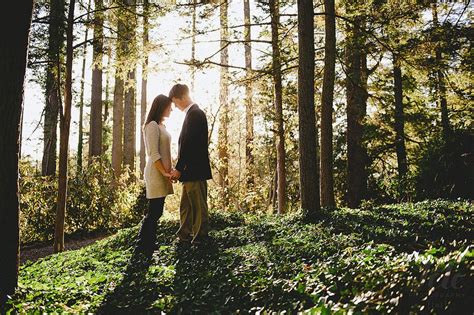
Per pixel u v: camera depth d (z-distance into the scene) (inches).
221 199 804.6
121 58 540.1
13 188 202.7
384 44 557.9
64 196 450.3
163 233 397.7
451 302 114.4
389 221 338.6
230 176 896.3
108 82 1421.0
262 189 954.7
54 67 525.3
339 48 659.4
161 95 286.8
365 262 195.0
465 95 693.3
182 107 293.6
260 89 631.2
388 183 797.2
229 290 193.6
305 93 431.8
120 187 741.3
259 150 1034.1
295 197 1021.8
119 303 195.5
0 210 199.2
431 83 664.4
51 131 813.9
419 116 784.9
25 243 600.1
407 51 547.2
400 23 559.5
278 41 604.7
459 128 686.5
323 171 511.2
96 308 194.2
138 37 533.3
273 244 287.7
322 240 279.4
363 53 579.5
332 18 521.7
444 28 542.0
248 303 177.0
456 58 563.2
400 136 802.2
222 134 778.2
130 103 959.6
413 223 327.0
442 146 665.6
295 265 223.9
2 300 197.6
